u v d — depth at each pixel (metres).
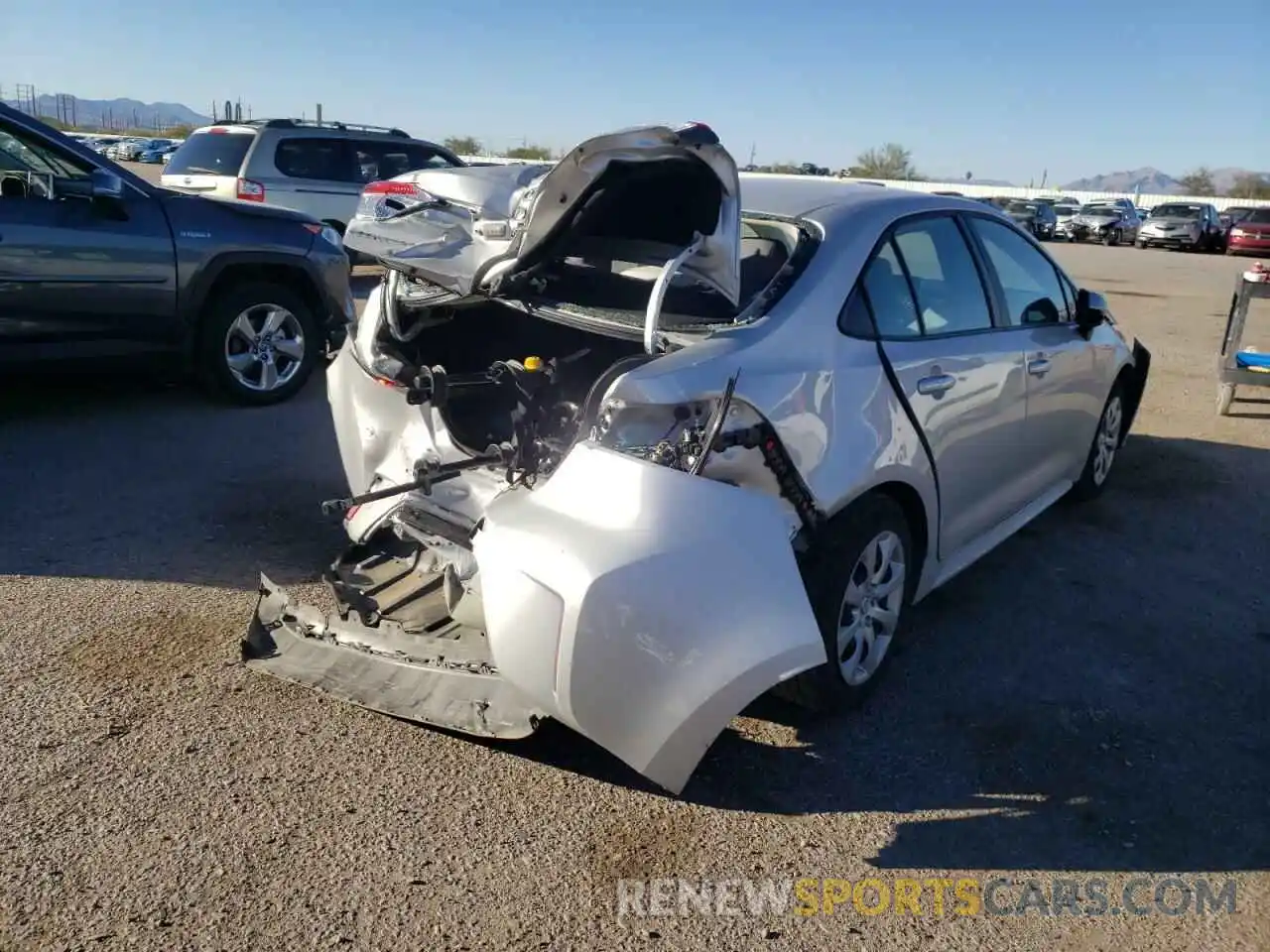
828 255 3.57
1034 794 3.26
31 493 5.41
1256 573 5.15
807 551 3.32
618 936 2.59
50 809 2.95
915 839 3.02
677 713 2.71
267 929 2.55
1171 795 3.29
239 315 7.23
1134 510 6.05
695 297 3.43
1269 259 31.25
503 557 2.83
